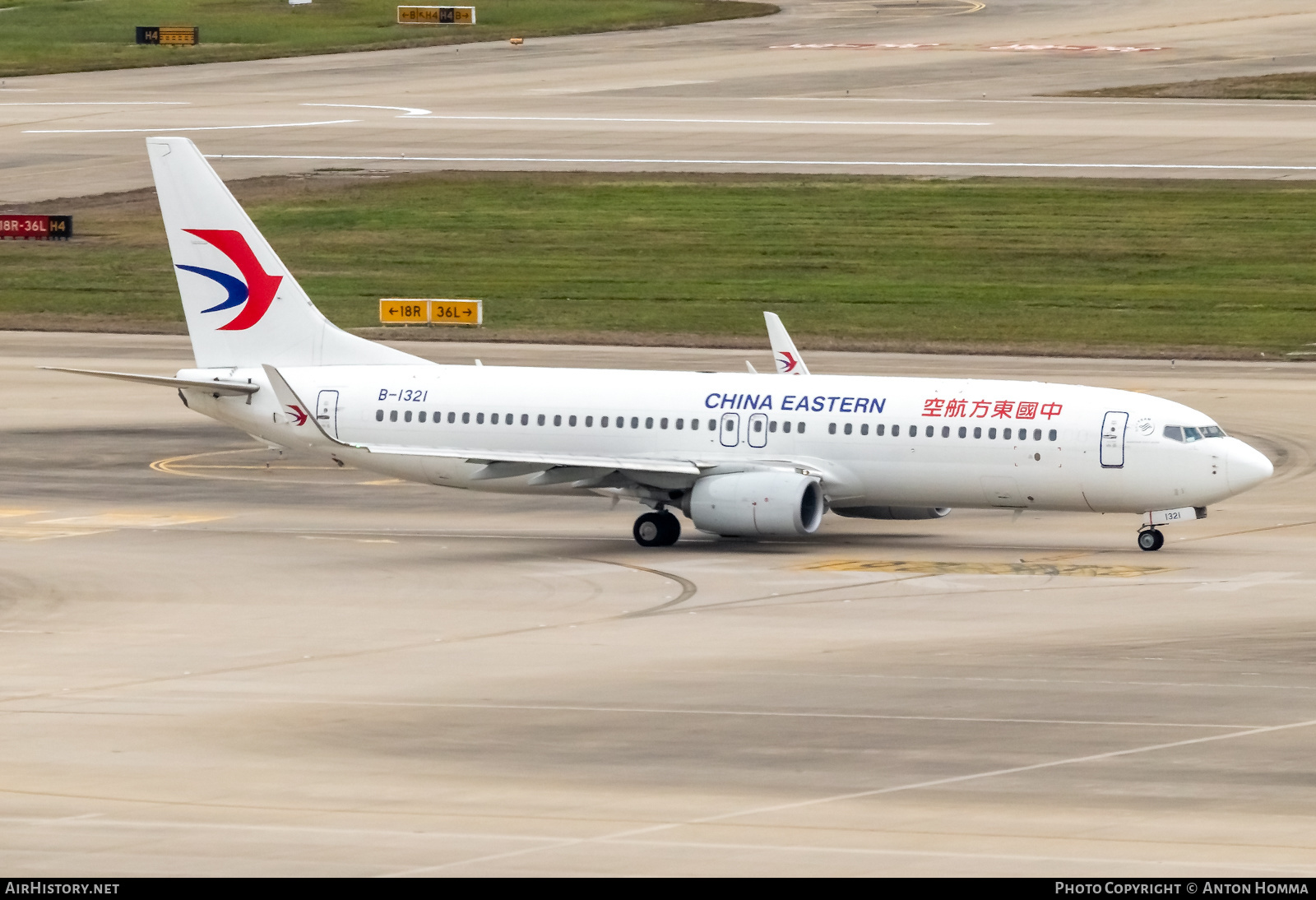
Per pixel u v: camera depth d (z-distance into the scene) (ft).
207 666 472.44
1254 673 449.06
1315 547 638.53
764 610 537.24
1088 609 532.32
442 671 463.01
